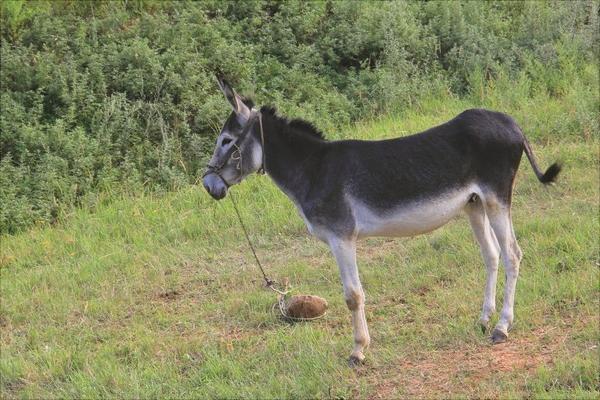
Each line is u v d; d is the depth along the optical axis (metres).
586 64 15.12
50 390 8.12
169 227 11.54
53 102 13.47
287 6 15.70
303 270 10.03
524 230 10.18
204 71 13.97
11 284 10.34
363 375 7.51
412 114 14.05
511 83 14.65
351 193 7.36
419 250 10.19
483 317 7.95
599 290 8.50
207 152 13.10
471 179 7.48
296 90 14.14
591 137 12.84
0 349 8.95
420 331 8.24
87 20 14.97
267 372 7.77
